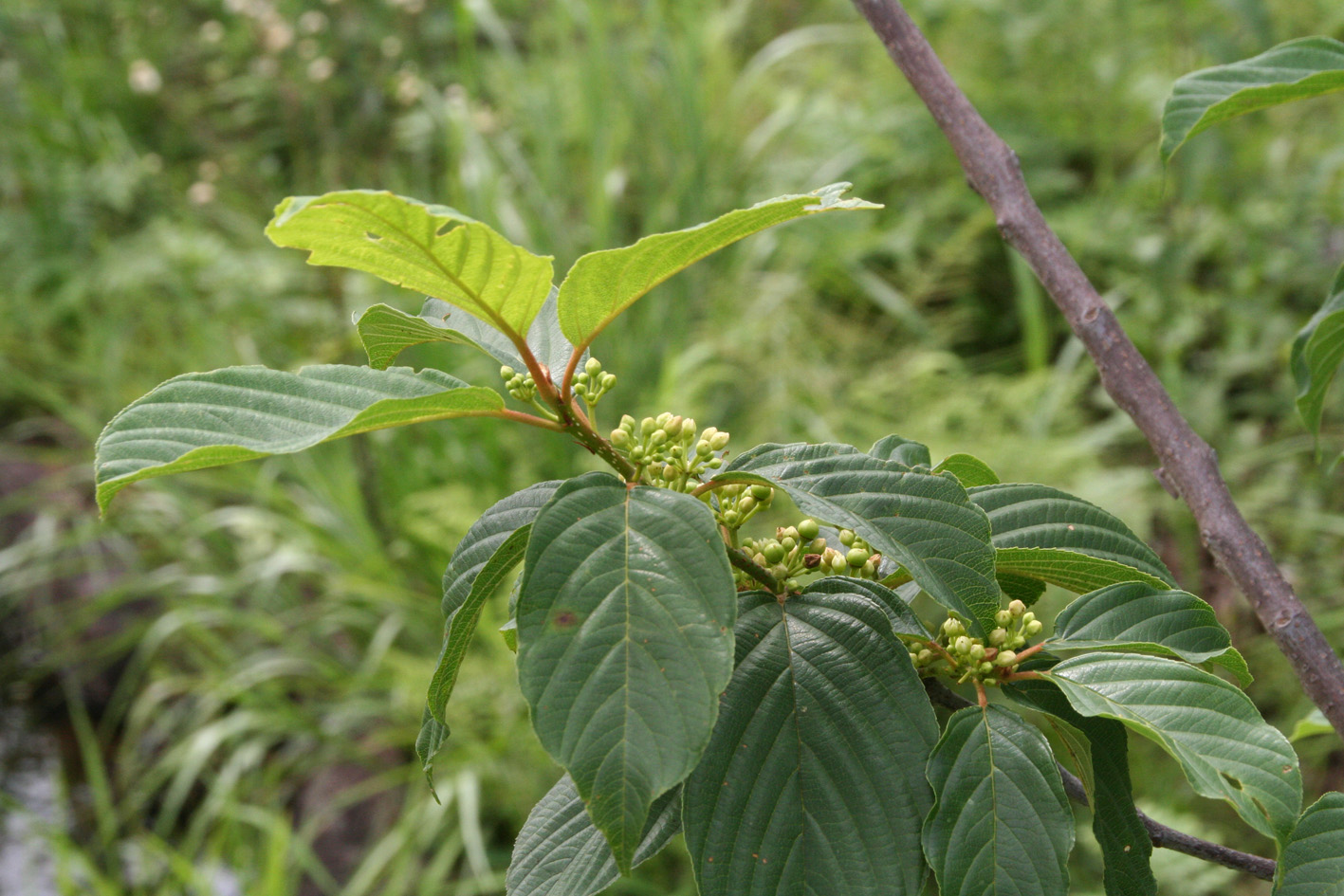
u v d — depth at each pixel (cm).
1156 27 486
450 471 405
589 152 502
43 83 636
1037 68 486
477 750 327
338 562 403
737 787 69
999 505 91
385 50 573
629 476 78
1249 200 438
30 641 446
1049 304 468
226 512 422
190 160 636
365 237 64
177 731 412
